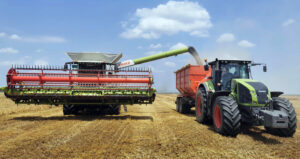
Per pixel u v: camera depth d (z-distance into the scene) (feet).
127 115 34.71
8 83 28.04
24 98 29.12
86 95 28.94
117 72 30.68
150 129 23.00
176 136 19.63
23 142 16.87
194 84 33.83
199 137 19.29
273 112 18.04
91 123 26.13
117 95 29.45
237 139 18.85
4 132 20.48
